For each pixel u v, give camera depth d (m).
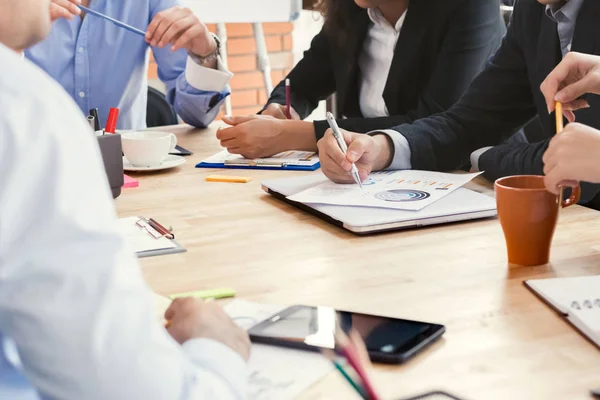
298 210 1.26
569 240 1.06
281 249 1.06
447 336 0.76
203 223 1.20
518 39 1.64
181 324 0.63
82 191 0.50
